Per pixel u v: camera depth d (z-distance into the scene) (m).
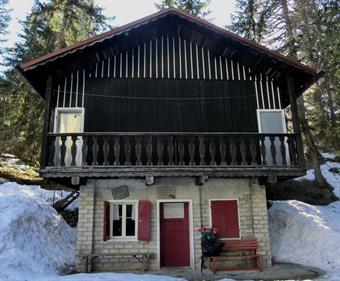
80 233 10.53
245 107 11.97
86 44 10.58
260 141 11.29
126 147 10.39
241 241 10.70
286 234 13.29
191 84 12.03
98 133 10.28
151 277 8.73
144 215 10.84
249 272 9.98
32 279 8.09
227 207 11.34
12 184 15.01
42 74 10.97
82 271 10.17
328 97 16.59
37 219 11.64
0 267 8.45
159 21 11.57
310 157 20.92
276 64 11.35
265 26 17.97
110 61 11.95
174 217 11.34
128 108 11.58
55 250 11.23
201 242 10.66
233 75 12.24
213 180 11.39
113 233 10.98
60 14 18.80
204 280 9.00
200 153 10.56
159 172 10.27
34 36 18.55
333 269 9.73
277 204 15.38
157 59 12.16
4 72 18.31
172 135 10.52
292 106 11.10
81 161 10.50
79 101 11.44
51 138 10.26
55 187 17.98
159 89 11.88
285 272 9.80
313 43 15.50
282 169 10.52
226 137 11.09
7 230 9.83
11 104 18.23
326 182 19.17
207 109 11.84
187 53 12.34
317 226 12.29
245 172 10.48
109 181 11.11
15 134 18.31
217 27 11.10
